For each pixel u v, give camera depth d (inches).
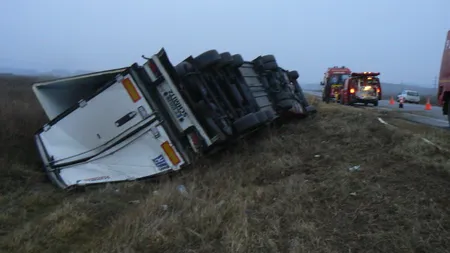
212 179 268.5
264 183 256.4
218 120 305.4
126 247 170.2
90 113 302.5
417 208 178.7
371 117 429.7
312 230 170.4
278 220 181.6
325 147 312.5
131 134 294.2
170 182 268.5
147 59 295.7
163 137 287.7
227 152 336.8
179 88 300.8
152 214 200.5
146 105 290.0
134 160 295.1
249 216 190.5
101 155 301.4
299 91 519.8
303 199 204.7
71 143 309.4
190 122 292.2
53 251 183.9
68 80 331.6
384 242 157.6
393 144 285.7
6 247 187.6
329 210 190.7
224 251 161.2
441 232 160.1
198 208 201.5
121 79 293.9
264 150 331.3
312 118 478.0
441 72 486.9
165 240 173.5
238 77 376.8
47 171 312.5
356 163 256.5
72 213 220.1
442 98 479.2
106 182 292.8
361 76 954.7
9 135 354.0
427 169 221.8
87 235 201.0
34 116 398.3
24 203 253.4
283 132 404.2
